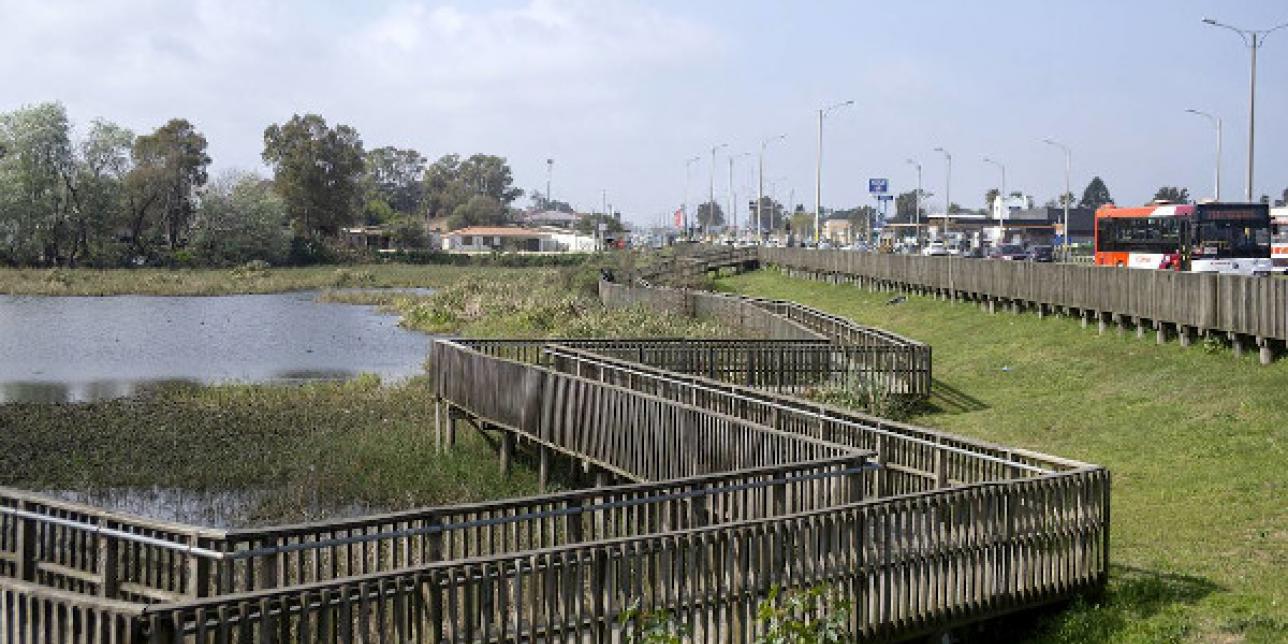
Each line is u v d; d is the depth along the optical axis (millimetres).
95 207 104062
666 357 28453
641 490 12258
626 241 147875
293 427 29234
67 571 12023
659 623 9672
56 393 36781
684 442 17812
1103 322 32469
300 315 69188
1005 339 35562
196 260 109750
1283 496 17109
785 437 15625
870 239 122562
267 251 113812
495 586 11320
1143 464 20391
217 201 111688
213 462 25078
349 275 100625
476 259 121688
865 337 32000
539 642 10180
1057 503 13094
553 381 21812
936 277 46031
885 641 11836
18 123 100750
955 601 12328
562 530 14156
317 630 9312
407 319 62719
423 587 9805
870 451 14312
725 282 74188
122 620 8453
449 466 24375
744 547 11023
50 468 24703
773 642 9438
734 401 20344
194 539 10547
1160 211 46000
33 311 68125
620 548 10414
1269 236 43531
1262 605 12570
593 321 43094
